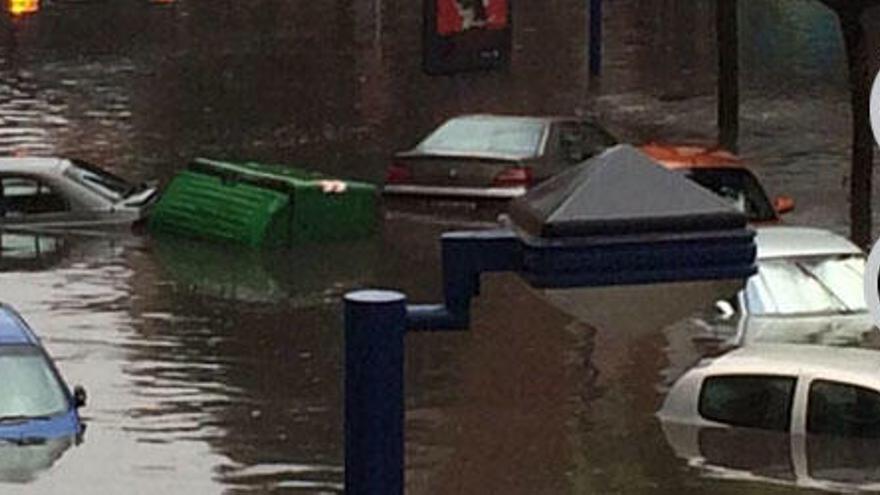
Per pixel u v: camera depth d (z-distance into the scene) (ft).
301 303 60.18
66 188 73.51
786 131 102.58
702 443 40.27
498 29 117.80
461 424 44.57
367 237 71.77
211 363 51.65
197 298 60.59
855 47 67.62
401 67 126.72
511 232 14.87
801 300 51.31
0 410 43.91
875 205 76.74
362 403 14.34
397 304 14.34
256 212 69.72
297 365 51.47
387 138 98.32
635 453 41.04
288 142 96.73
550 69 126.93
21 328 46.65
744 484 38.19
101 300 59.98
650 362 49.24
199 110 108.06
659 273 14.16
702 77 124.88
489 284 57.47
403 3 162.40
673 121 106.11
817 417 38.96
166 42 140.15
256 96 113.80
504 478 40.45
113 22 152.05
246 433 44.70
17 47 137.08
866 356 40.93
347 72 124.57
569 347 51.29
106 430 44.47
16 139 96.12
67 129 100.07
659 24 154.81
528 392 47.03
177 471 41.45
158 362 51.62
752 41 145.38
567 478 39.96
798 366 39.73
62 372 50.11
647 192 14.20
